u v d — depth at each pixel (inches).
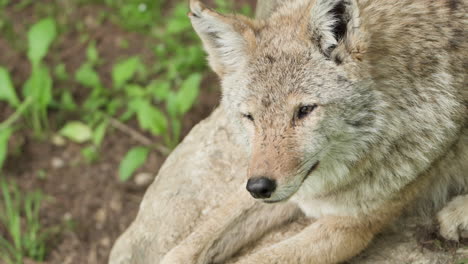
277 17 313.7
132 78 599.5
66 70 623.8
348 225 319.6
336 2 281.7
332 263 322.3
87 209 536.4
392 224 333.1
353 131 292.4
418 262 319.9
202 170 372.5
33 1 675.4
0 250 502.6
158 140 566.6
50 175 559.8
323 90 285.9
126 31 645.3
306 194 319.6
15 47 642.2
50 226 525.3
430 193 337.7
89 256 506.0
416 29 302.8
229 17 308.2
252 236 343.6
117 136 574.9
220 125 390.0
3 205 538.3
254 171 282.7
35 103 569.0
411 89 296.5
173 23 548.4
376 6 304.8
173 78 583.5
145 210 372.2
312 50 291.6
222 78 322.7
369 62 288.2
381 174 306.2
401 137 299.9
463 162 329.1
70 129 562.6
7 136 532.1
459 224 320.8
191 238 335.6
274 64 294.0
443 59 301.7
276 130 287.9
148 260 353.7
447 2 311.7
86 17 662.5
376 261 325.4
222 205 344.5
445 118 301.9
